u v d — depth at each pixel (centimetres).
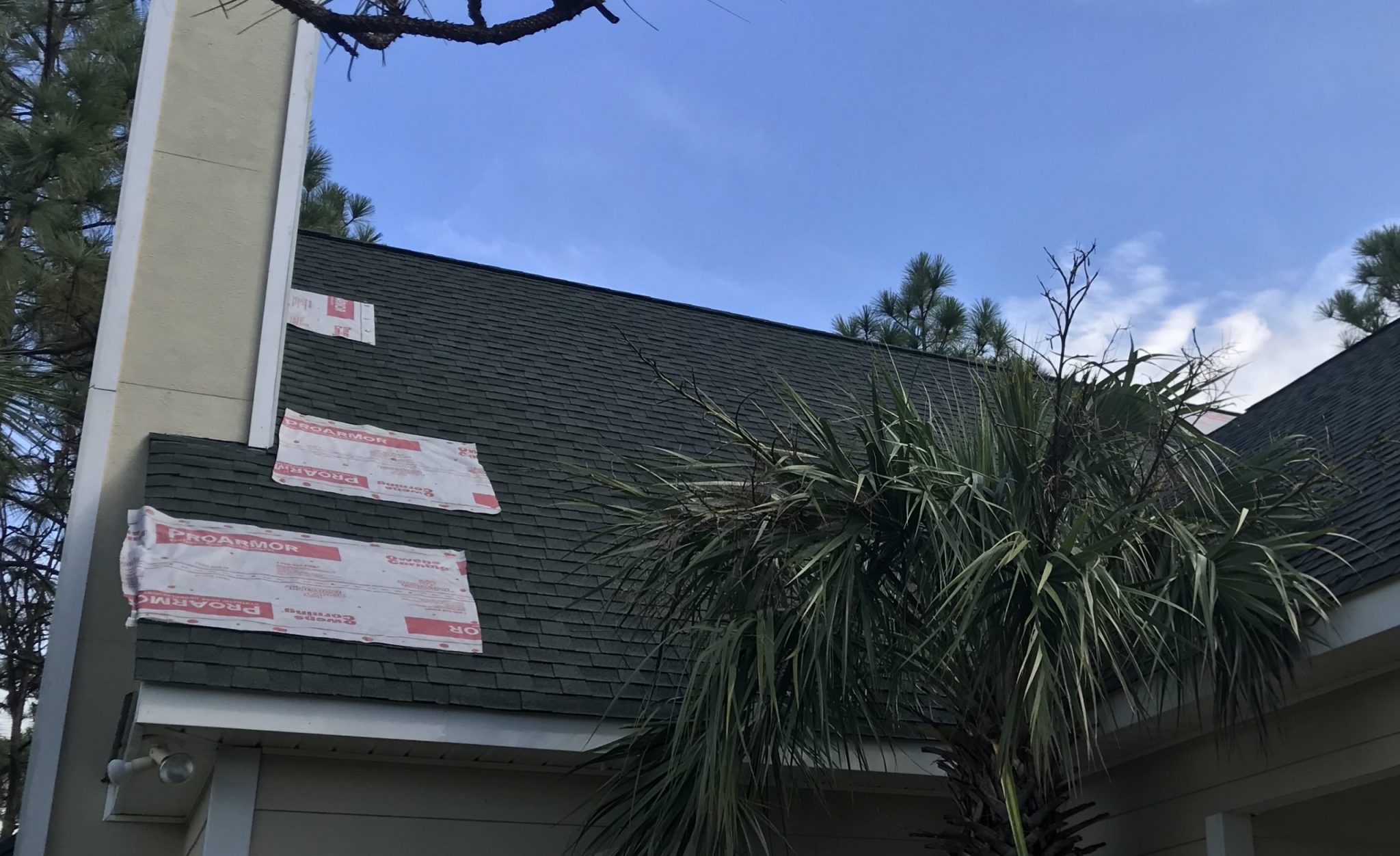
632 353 1076
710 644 506
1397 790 590
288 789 591
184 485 683
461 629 641
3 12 1352
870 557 520
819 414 1049
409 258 1127
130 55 1404
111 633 699
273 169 844
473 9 243
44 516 1374
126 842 667
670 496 561
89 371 1355
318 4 241
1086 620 461
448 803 618
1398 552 508
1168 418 557
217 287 796
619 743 562
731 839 481
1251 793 608
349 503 725
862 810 700
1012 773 515
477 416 879
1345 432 780
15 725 1419
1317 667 543
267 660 571
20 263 1166
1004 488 509
